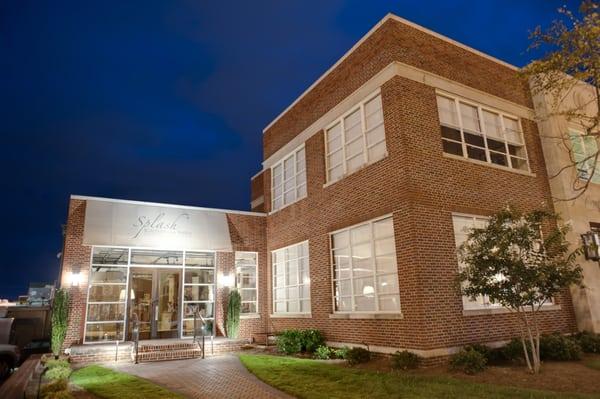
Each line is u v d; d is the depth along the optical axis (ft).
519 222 36.27
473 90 51.31
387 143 45.55
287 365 40.73
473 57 52.90
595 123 36.86
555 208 53.88
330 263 53.16
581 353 40.68
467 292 35.01
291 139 65.82
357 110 52.31
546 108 56.03
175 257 63.00
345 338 48.47
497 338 42.60
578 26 32.94
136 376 38.78
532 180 53.11
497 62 55.42
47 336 64.49
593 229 55.16
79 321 54.75
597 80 33.12
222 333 62.95
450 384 30.35
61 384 30.94
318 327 53.62
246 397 29.27
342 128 54.60
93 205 60.03
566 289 50.96
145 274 60.49
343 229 51.55
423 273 40.11
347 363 42.39
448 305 40.57
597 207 56.54
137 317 58.39
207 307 63.41
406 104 45.01
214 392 31.17
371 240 46.73
